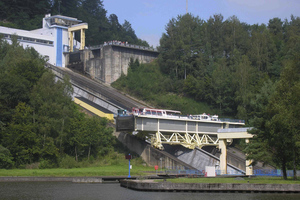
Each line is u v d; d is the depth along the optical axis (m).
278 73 160.88
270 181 68.44
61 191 65.00
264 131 74.19
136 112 104.62
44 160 96.44
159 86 171.12
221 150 95.12
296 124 69.62
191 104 159.62
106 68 182.50
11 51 129.75
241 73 152.00
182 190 64.75
